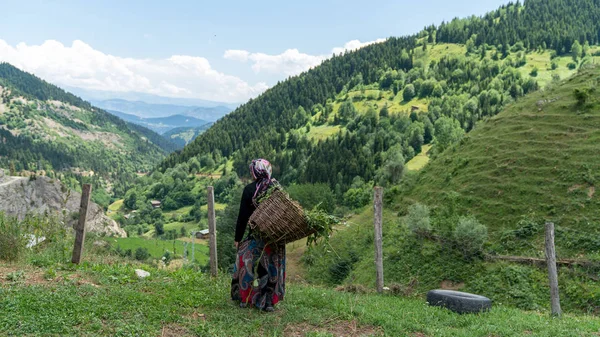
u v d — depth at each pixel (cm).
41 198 6681
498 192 4256
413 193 5344
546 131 4884
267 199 694
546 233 1208
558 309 1185
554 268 1195
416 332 742
